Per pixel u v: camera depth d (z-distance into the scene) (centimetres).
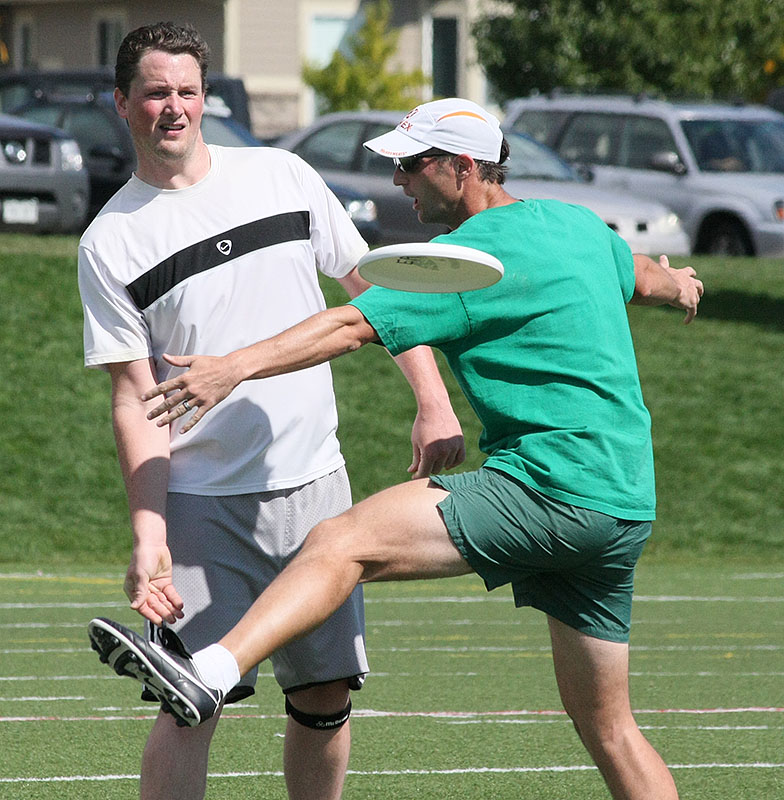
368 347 5219
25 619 2806
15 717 2019
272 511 1382
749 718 2055
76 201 6053
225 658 1184
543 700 2161
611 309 1327
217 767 1775
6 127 5947
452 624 2853
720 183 6681
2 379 4619
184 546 1370
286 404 1384
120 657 1168
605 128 7038
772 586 3406
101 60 10669
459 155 1336
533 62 9644
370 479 4347
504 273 1277
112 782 1684
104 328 1348
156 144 1338
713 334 5509
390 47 10488
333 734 1428
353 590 1343
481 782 1708
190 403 1212
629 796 1339
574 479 1268
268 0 10638
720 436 4700
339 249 1450
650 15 9362
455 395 4888
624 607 1336
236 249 1358
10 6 11269
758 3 9531
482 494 1266
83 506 4059
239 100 7475
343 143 6512
